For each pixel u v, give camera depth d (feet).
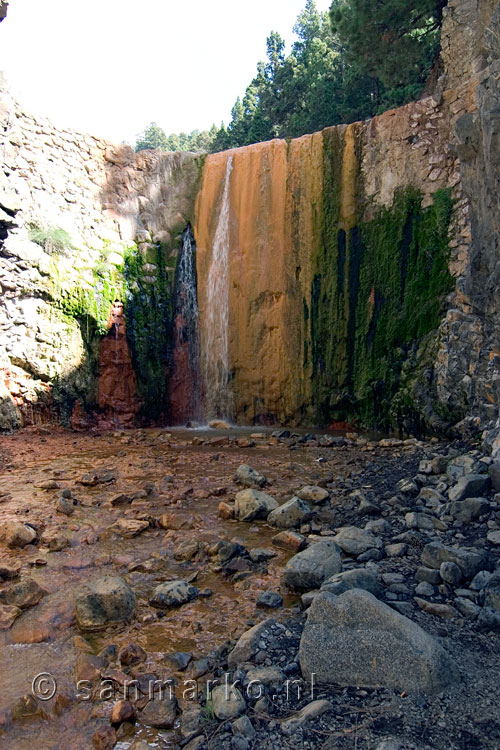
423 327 34.81
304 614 11.87
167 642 11.18
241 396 42.65
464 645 10.28
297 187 41.19
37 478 24.12
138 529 17.42
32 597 12.96
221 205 44.70
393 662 9.16
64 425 38.19
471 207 29.48
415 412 33.24
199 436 35.91
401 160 36.96
